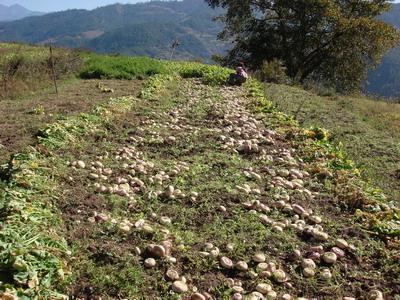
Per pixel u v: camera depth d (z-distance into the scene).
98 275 2.68
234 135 5.87
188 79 11.95
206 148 5.27
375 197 4.15
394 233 3.37
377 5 17.88
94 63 12.70
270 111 7.64
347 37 16.95
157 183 4.11
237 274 2.82
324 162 4.95
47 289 2.44
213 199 3.78
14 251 2.54
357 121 8.20
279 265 2.91
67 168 4.24
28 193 3.48
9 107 7.16
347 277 2.87
